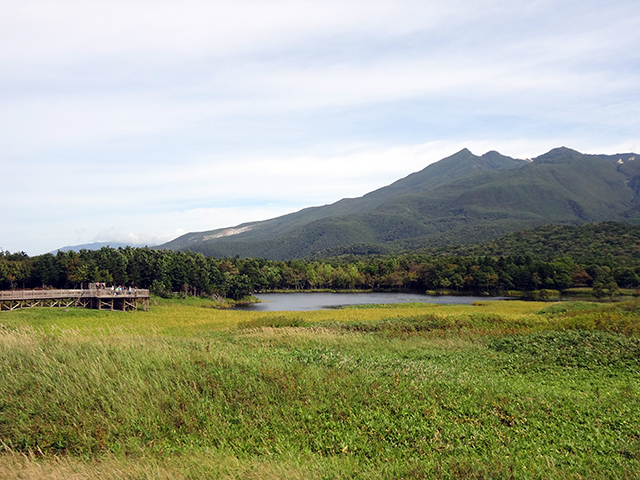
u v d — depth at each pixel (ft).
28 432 37.99
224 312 206.80
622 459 33.53
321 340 84.64
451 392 48.83
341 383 49.42
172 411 41.73
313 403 44.01
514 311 188.85
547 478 30.22
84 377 46.01
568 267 421.59
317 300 376.89
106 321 157.28
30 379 45.65
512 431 39.58
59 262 310.65
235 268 448.65
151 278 305.12
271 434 38.65
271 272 516.73
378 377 52.75
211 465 31.83
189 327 133.18
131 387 44.55
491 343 82.28
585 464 32.86
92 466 32.60
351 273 545.44
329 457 34.53
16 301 175.63
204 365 51.55
